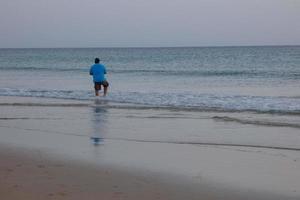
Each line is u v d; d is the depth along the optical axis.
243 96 20.38
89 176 7.50
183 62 65.88
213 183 7.14
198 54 102.88
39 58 92.56
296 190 6.80
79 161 8.62
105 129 12.65
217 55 92.44
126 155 9.23
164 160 8.77
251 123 13.38
